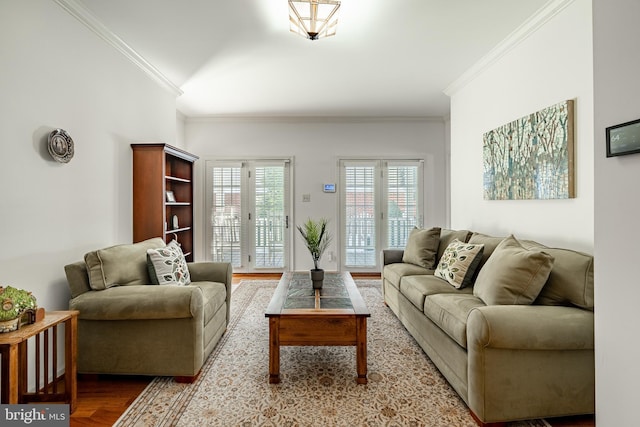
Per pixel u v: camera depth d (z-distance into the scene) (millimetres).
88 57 2584
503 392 1674
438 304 2248
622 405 1254
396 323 3232
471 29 2771
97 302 2076
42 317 1724
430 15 2557
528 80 2750
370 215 5555
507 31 2807
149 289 2152
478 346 1685
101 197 2754
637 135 1168
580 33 2229
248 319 3375
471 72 3598
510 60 2992
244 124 5512
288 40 2955
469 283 2623
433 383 2146
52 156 2191
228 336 2939
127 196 3139
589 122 2170
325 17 2451
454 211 4148
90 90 2611
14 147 1944
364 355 2135
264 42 2990
